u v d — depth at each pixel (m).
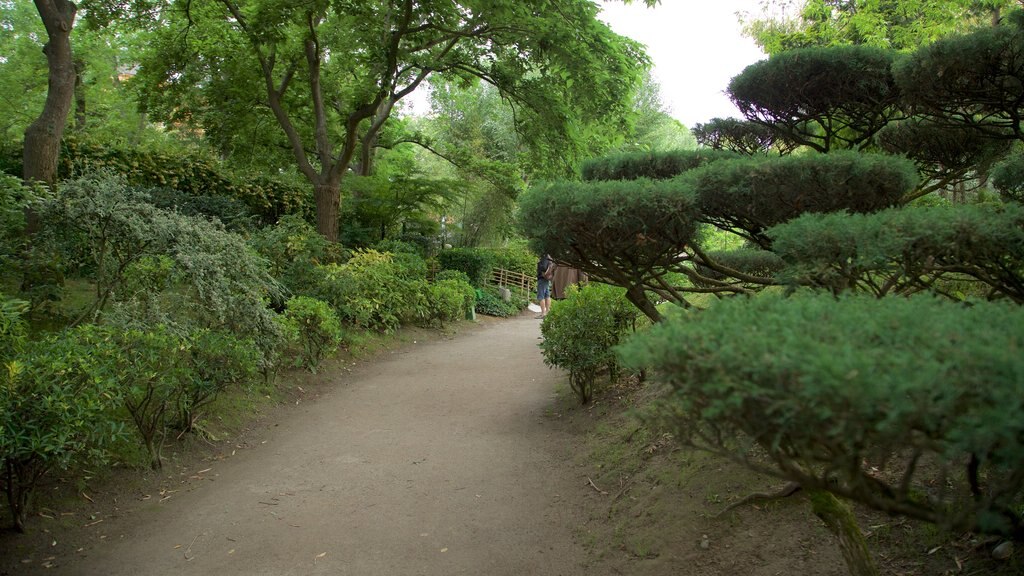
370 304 9.89
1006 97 3.47
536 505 4.15
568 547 3.56
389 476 4.67
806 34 8.93
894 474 3.07
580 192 3.04
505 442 5.45
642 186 3.07
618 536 3.57
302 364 7.57
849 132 5.16
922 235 2.28
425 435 5.65
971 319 1.31
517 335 11.71
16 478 3.93
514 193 15.23
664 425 1.67
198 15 12.04
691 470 3.92
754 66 4.48
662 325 1.53
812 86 4.35
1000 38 3.10
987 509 1.37
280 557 3.46
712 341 1.29
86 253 5.62
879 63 4.13
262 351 5.95
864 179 3.03
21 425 3.25
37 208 5.16
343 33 11.83
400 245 15.02
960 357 1.08
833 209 3.15
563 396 6.74
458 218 21.03
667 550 3.26
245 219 12.39
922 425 1.11
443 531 3.78
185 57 12.41
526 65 12.02
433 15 11.04
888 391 1.02
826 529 2.97
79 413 3.41
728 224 3.85
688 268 4.21
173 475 4.58
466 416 6.27
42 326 5.54
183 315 5.32
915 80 3.49
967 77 3.35
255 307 5.90
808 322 1.35
